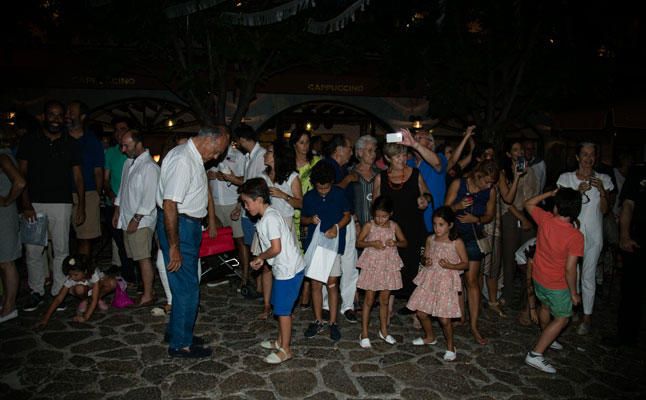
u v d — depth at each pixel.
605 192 5.38
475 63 10.09
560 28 9.87
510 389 4.19
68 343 4.82
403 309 6.06
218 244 6.24
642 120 7.88
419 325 5.52
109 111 13.20
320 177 4.79
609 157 8.89
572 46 9.71
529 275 5.61
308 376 4.27
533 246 5.46
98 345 4.79
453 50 10.29
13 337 4.91
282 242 4.38
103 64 9.67
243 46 8.70
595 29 9.61
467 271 5.18
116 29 8.55
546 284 4.48
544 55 10.25
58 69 10.62
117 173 6.80
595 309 6.41
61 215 5.76
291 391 4.01
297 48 9.56
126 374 4.23
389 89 11.36
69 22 9.16
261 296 6.37
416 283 4.89
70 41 10.12
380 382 4.21
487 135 10.82
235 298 6.40
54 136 5.65
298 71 11.42
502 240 6.27
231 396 3.91
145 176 5.60
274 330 5.30
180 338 4.56
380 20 10.41
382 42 10.45
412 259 5.37
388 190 5.36
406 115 13.59
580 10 9.52
